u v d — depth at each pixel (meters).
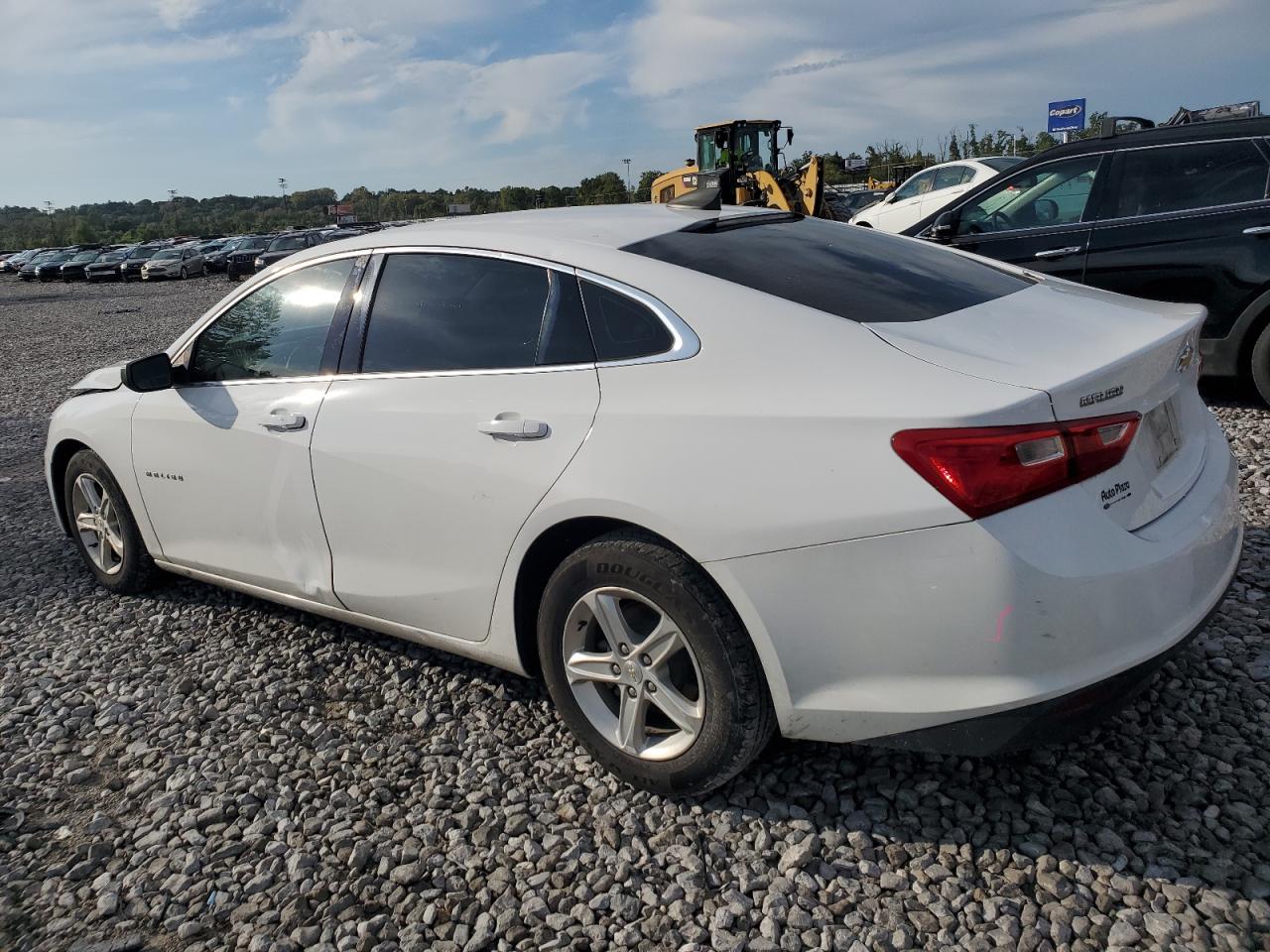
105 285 41.22
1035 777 2.69
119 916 2.47
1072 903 2.24
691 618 2.47
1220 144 5.88
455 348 3.03
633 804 2.73
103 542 4.55
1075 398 2.19
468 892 2.47
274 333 3.60
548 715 3.24
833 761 2.84
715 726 2.51
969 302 2.72
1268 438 5.48
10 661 3.99
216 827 2.79
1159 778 2.64
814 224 3.40
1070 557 2.13
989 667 2.17
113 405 4.19
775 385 2.40
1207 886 2.25
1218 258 5.82
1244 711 2.91
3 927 2.46
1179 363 2.61
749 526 2.33
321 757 3.11
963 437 2.12
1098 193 6.31
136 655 3.95
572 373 2.73
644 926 2.30
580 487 2.59
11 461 7.69
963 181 13.39
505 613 2.92
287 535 3.52
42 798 3.00
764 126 18.36
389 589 3.22
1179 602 2.31
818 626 2.31
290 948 2.32
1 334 20.47
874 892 2.34
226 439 3.63
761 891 2.38
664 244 2.91
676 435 2.47
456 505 2.91
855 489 2.22
